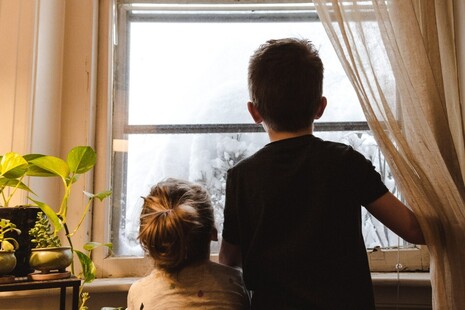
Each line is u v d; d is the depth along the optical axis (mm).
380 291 1267
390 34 1068
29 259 1024
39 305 1233
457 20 1225
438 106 1079
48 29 1347
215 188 1432
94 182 1398
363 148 1437
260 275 866
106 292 1257
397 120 1097
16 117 1257
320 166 878
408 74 1069
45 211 1021
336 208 861
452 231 997
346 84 1469
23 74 1270
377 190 901
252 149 1449
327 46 1488
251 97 977
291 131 934
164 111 1474
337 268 835
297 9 1512
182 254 884
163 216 881
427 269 1354
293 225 865
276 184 883
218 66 1499
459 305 989
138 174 1441
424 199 991
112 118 1456
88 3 1432
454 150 1074
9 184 1081
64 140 1391
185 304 899
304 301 812
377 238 1397
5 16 1287
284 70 918
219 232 1400
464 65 1183
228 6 1513
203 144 1456
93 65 1423
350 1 1095
